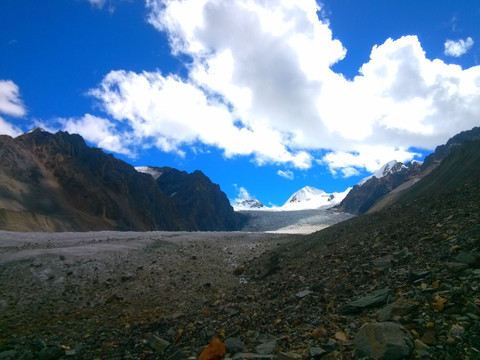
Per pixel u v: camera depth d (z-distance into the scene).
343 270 11.07
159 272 22.12
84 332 10.69
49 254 23.08
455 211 12.09
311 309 8.02
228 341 7.01
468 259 6.91
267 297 11.42
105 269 21.67
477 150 46.12
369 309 6.66
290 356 5.39
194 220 165.50
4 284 16.89
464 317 5.00
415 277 7.18
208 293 16.62
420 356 4.48
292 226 153.75
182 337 8.81
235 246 38.41
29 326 11.46
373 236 14.84
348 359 4.96
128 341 9.12
